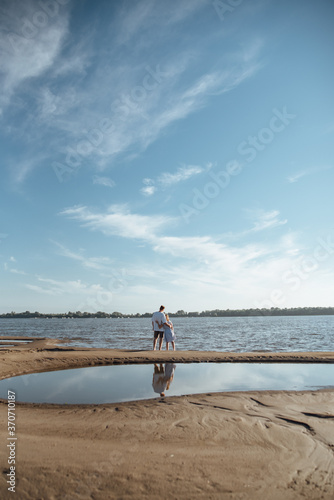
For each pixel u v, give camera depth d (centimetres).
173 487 283
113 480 295
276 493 275
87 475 303
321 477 302
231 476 303
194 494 273
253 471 313
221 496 270
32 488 279
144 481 293
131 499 266
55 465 323
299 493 275
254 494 273
